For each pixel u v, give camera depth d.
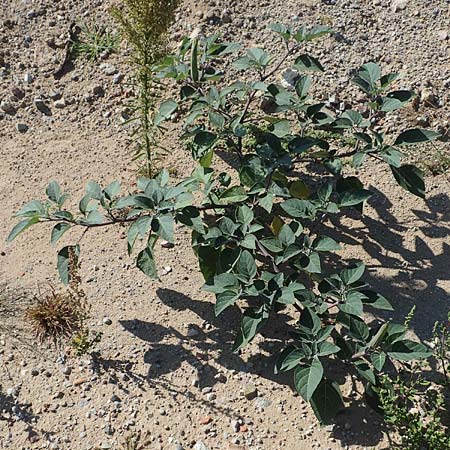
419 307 1.94
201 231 1.80
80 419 1.80
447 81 2.28
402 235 2.04
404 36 2.38
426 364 1.79
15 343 1.90
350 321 1.76
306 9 2.41
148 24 1.94
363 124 1.95
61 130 2.25
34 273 2.00
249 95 2.04
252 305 1.93
